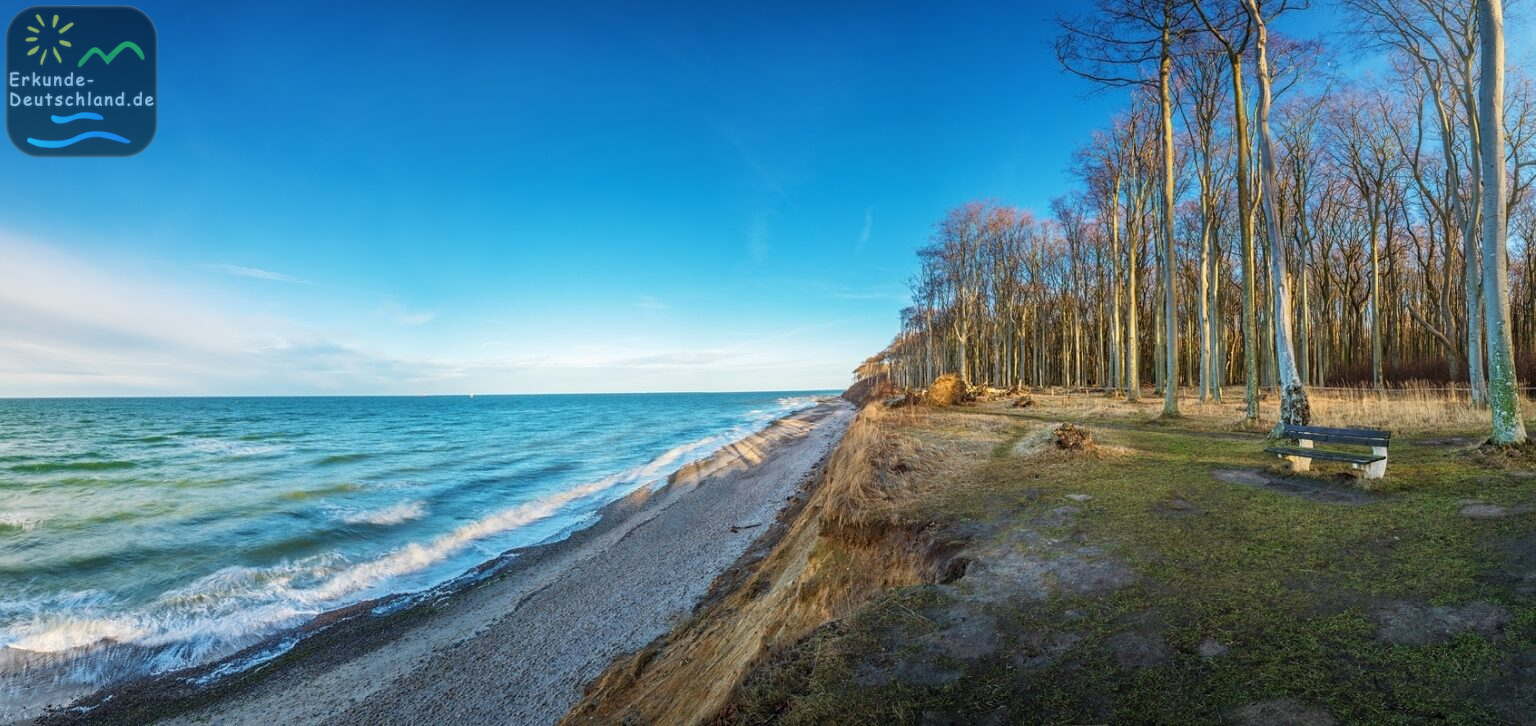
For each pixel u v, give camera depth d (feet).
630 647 28.96
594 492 71.97
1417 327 122.21
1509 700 10.25
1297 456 26.27
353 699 26.37
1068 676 12.53
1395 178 87.20
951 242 152.97
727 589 33.99
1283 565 16.62
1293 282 106.42
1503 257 26.03
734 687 14.23
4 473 76.59
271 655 30.66
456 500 65.67
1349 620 13.41
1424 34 56.03
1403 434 37.37
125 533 48.44
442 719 24.57
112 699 26.84
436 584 40.83
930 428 52.06
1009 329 145.18
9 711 25.95
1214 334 79.20
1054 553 19.06
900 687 12.75
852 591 22.06
